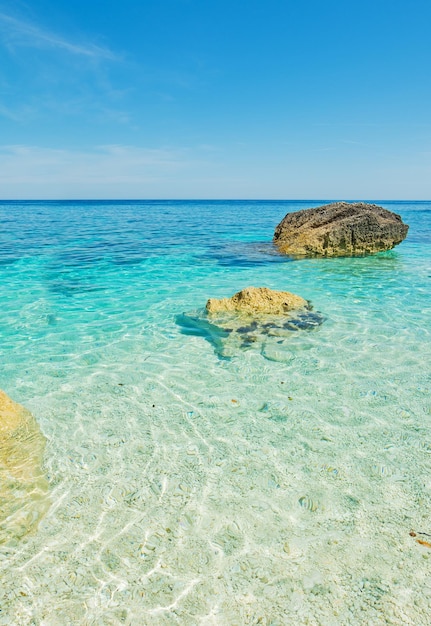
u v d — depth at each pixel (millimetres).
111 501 3633
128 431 4703
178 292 11102
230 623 2607
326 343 7211
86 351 7016
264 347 7008
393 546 3154
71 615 2648
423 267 14703
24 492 3650
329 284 11953
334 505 3586
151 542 3211
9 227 32281
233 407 5223
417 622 2590
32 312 9203
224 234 27125
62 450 4336
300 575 2928
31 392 5598
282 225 20766
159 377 6047
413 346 7113
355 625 2578
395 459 4195
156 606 2713
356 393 5543
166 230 30297
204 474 3994
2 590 2803
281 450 4359
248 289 8688
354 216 17172
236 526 3369
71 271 13930
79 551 3123
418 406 5211
